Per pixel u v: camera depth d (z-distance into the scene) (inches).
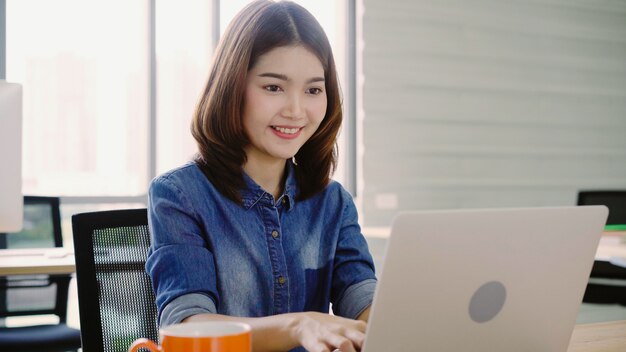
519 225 32.2
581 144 194.4
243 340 26.5
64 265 82.1
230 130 45.9
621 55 199.2
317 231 50.8
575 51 193.2
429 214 29.3
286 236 49.3
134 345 28.7
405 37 170.7
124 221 54.9
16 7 144.6
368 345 30.1
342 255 52.1
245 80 45.3
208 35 162.1
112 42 151.3
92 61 149.9
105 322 52.3
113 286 53.2
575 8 193.0
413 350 31.5
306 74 45.6
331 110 49.0
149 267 44.5
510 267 32.8
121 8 151.8
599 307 183.2
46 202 113.3
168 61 156.9
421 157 173.0
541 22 187.9
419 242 29.3
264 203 48.3
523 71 185.6
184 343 25.9
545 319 35.7
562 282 35.3
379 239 164.7
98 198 152.0
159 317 42.3
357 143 169.2
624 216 142.5
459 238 30.3
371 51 167.3
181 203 45.6
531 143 187.2
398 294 29.6
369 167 167.5
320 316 35.7
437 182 175.0
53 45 146.9
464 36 177.6
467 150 178.5
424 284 30.2
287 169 50.4
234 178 47.1
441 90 175.2
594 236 35.3
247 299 47.0
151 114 156.3
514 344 35.3
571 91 192.7
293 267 49.0
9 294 103.2
